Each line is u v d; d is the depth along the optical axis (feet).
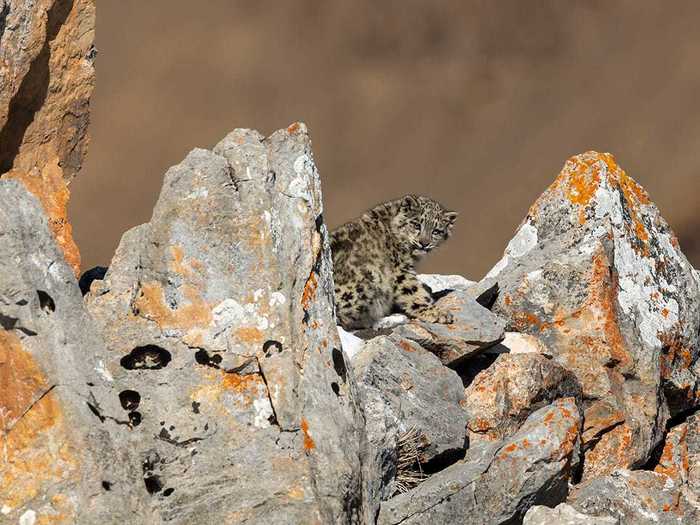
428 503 103.30
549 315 138.31
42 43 111.34
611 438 132.98
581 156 153.07
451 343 126.62
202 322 96.27
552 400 127.13
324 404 95.55
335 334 100.07
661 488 118.83
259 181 100.73
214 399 94.32
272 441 93.45
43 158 116.37
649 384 136.56
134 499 84.84
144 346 95.40
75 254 113.70
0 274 84.12
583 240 146.00
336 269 150.20
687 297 150.20
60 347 85.30
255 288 97.71
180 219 98.02
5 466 83.05
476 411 121.60
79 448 83.35
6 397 83.87
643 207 154.30
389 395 112.37
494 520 104.73
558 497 109.81
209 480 91.66
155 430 92.94
